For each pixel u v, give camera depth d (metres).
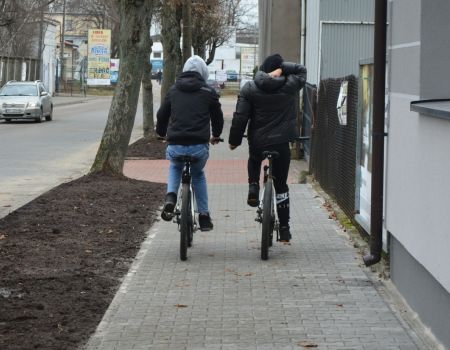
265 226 8.12
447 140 5.09
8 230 9.59
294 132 8.32
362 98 9.18
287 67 8.31
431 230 5.47
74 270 7.73
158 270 7.82
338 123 11.40
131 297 6.80
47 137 27.52
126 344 5.55
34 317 6.13
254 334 5.74
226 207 11.84
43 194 12.47
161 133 8.74
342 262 8.07
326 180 13.02
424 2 5.96
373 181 7.25
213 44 52.38
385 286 7.07
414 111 5.86
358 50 18.58
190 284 7.25
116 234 9.59
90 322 6.09
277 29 21.95
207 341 5.59
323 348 5.40
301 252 8.59
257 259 8.27
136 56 14.20
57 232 9.49
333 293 6.86
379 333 5.72
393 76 6.91
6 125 33.53
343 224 9.98
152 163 19.23
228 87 82.94
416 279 6.09
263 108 8.15
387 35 7.29
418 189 5.89
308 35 20.55
